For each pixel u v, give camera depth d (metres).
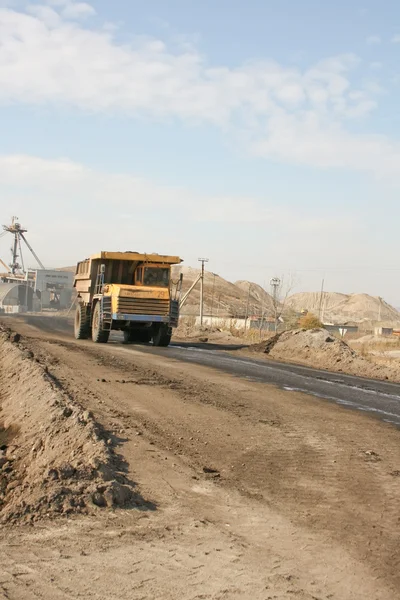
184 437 10.25
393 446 10.22
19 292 109.38
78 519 6.46
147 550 5.71
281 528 6.45
